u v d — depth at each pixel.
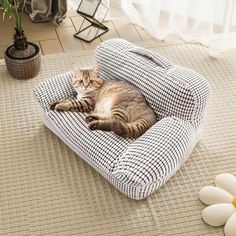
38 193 1.92
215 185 1.93
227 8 2.43
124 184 1.79
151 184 1.77
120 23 2.84
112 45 2.09
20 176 1.98
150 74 1.96
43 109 2.05
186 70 1.98
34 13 2.78
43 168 2.01
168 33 2.75
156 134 1.83
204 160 2.04
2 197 1.90
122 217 1.83
